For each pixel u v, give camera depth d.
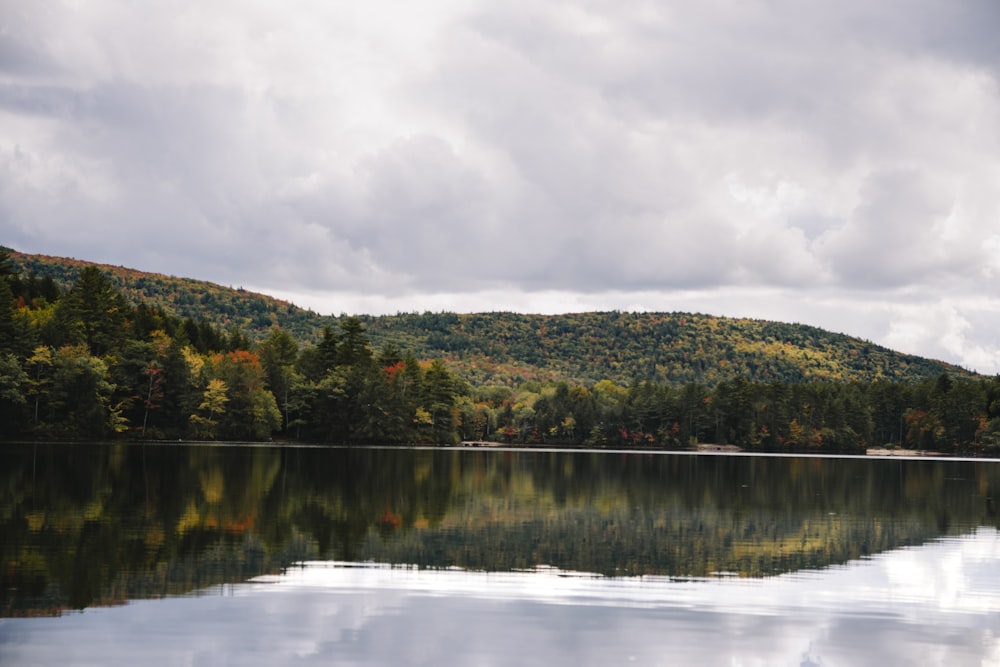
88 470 84.31
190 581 35.12
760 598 34.53
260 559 39.88
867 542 49.09
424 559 40.97
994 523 58.38
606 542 47.16
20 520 49.25
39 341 148.12
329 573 37.34
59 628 28.67
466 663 26.59
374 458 130.38
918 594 35.69
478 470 108.12
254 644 27.72
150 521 50.16
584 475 103.31
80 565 37.34
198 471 87.88
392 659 26.77
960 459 197.62
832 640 29.41
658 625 30.55
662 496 75.25
